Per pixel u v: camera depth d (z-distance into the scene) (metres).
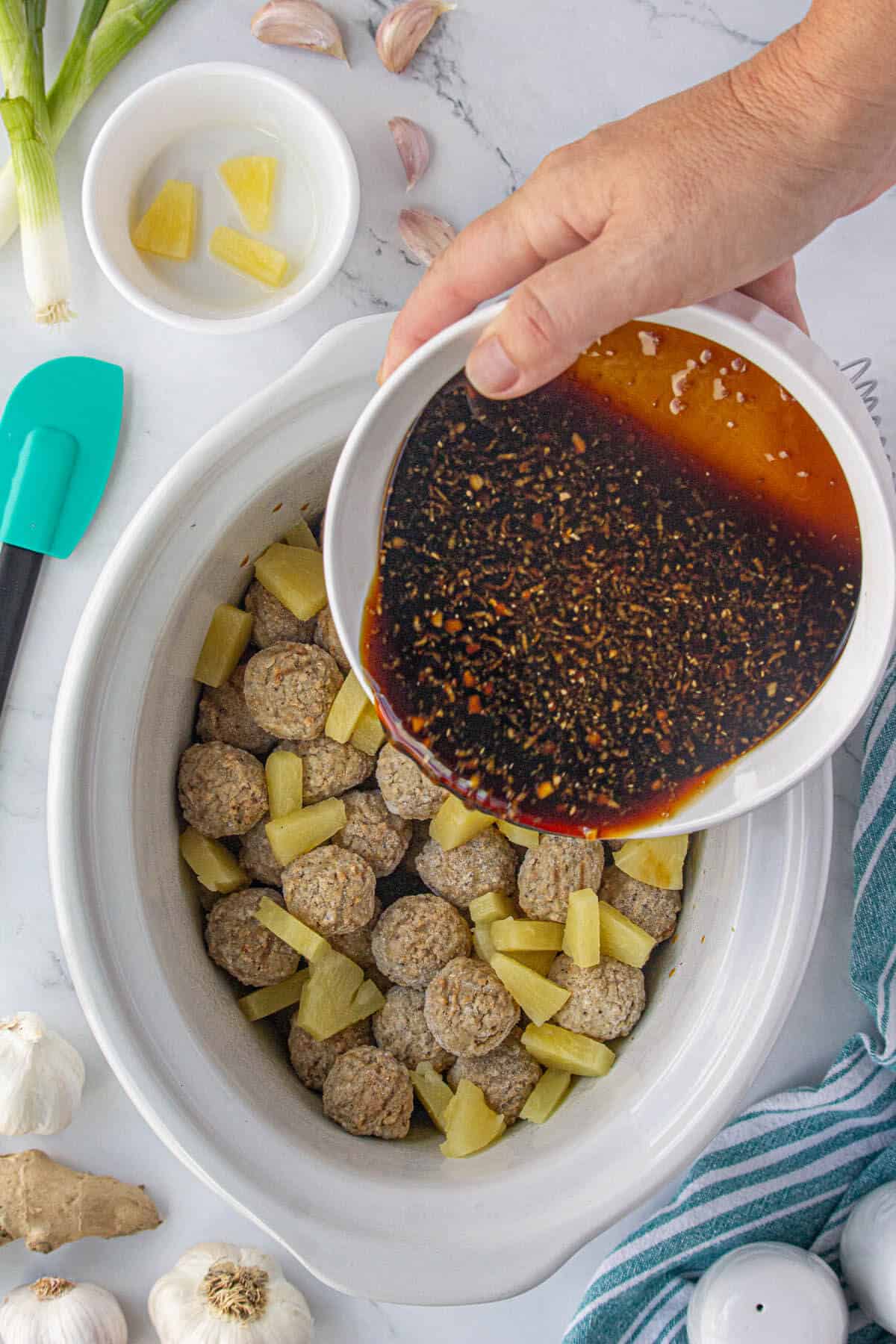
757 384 0.88
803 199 0.86
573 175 0.87
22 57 1.27
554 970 1.29
